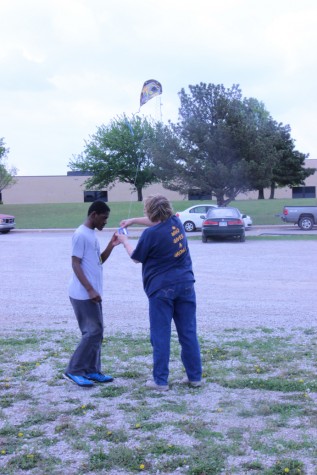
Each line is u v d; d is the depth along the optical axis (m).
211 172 35.38
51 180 66.88
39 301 11.04
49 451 4.39
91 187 64.56
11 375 6.32
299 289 11.95
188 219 33.75
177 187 37.94
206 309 10.03
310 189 63.75
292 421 4.88
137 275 14.48
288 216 31.94
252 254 18.64
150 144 38.84
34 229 34.91
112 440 4.56
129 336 8.15
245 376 6.17
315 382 5.88
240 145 35.84
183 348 5.90
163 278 5.75
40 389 5.86
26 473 4.06
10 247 22.55
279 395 5.56
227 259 17.42
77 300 5.93
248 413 5.08
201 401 5.44
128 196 67.31
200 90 36.97
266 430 4.68
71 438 4.61
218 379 6.08
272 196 56.12
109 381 6.09
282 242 23.06
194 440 4.53
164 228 5.76
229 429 4.73
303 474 3.94
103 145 60.09
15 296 11.58
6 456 4.31
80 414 5.14
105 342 7.77
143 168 59.25
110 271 15.26
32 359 6.97
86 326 5.98
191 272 5.93
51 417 5.05
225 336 8.03
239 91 38.00
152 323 5.83
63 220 40.47
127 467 4.12
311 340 7.73
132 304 10.68
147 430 4.74
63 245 23.12
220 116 36.34
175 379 6.15
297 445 4.37
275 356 6.93
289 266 15.56
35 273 15.00
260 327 8.60
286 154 52.91
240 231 23.48
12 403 5.45
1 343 7.77
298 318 9.20
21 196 66.81
